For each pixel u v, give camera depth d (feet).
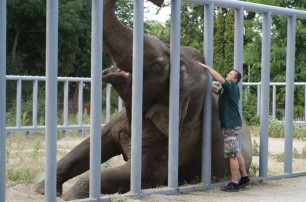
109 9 22.33
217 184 25.49
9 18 101.40
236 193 24.47
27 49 109.70
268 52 28.17
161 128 24.02
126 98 23.48
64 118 52.65
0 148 18.33
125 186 24.17
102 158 27.48
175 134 23.53
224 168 26.53
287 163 29.76
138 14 21.95
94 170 20.99
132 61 22.41
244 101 69.67
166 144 25.05
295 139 58.08
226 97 24.75
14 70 101.81
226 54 99.81
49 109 19.33
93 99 20.90
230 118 24.71
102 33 21.12
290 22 29.48
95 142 20.94
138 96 22.17
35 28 105.40
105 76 22.88
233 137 24.75
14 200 22.94
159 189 23.41
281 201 22.97
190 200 22.53
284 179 28.91
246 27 95.14
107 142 26.91
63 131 55.26
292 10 29.19
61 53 107.45
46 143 19.44
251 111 68.59
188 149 25.29
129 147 25.89
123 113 26.16
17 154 37.91
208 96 24.89
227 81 24.57
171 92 23.35
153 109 24.06
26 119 59.72
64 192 26.63
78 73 118.21
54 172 19.52
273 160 39.27
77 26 104.32
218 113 26.13
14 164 33.22
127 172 24.20
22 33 107.65
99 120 20.97
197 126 25.02
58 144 46.60
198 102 24.38
